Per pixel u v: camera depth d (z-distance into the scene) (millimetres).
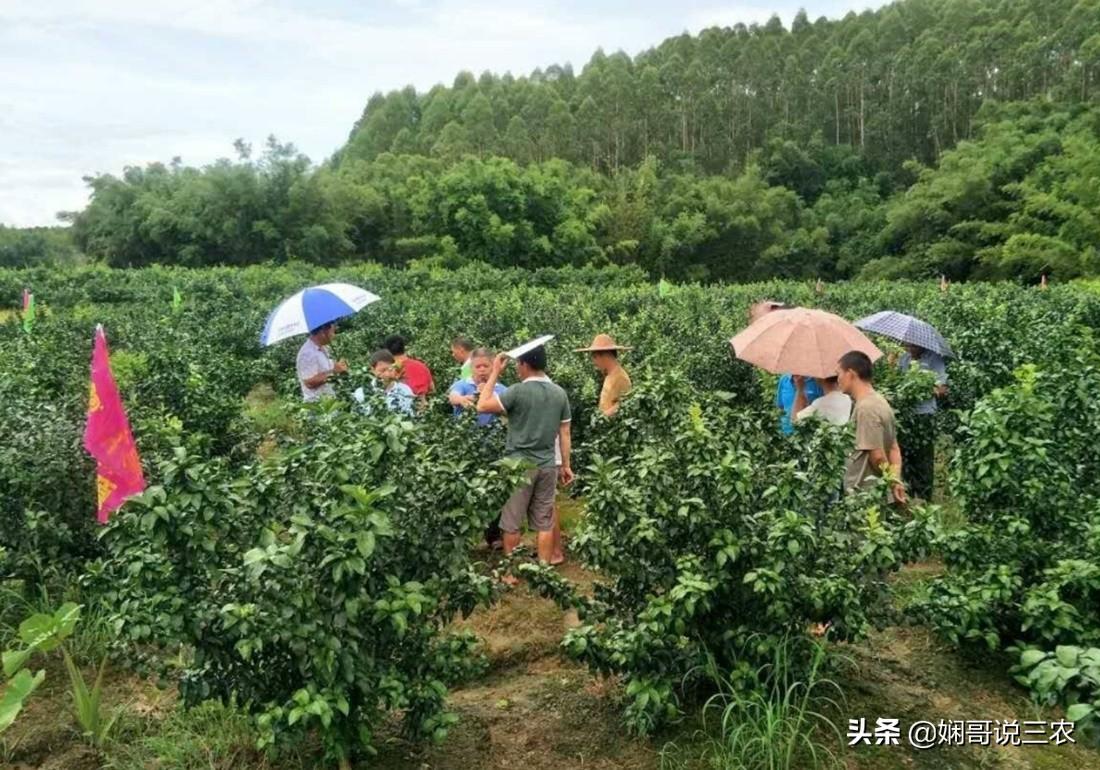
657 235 58281
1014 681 4793
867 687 4625
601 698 4590
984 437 5043
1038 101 61688
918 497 7762
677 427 4629
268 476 3697
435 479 3760
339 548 3217
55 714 4410
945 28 88500
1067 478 5082
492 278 39125
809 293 23250
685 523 3965
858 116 85188
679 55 96750
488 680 4992
